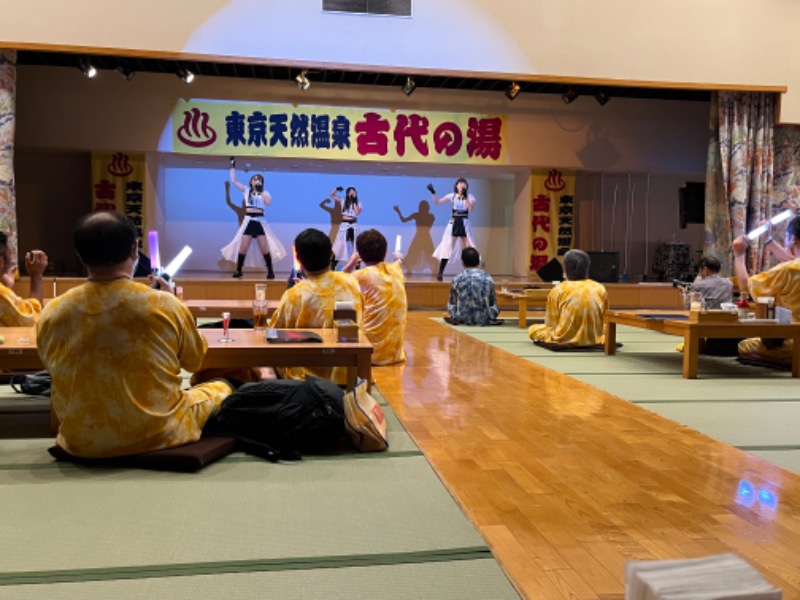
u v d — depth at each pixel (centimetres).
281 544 169
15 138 884
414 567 159
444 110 961
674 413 322
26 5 701
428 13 782
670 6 798
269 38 761
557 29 792
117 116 898
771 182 851
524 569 161
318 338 288
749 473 235
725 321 411
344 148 940
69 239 1017
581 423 302
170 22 735
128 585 147
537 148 988
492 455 253
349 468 231
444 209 1191
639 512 199
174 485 210
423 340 577
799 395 364
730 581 78
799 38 819
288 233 1155
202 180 1124
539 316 804
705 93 978
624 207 1101
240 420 246
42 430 270
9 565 156
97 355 215
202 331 321
